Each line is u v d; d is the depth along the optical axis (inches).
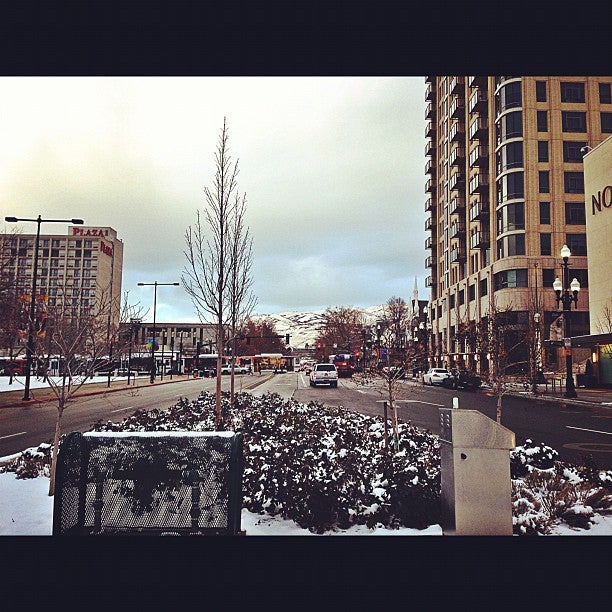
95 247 5846.5
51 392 1263.5
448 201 2891.2
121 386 1614.2
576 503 249.3
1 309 1093.8
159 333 5541.3
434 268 3176.7
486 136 2368.4
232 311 553.0
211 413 554.3
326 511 218.5
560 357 1915.6
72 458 188.2
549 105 2108.8
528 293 1889.8
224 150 512.4
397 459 315.9
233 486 186.5
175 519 185.8
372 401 967.6
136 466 188.1
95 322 571.2
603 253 1423.5
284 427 458.0
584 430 587.8
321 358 4630.9
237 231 530.6
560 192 2071.9
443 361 2632.9
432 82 3184.1
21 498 268.2
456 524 179.3
